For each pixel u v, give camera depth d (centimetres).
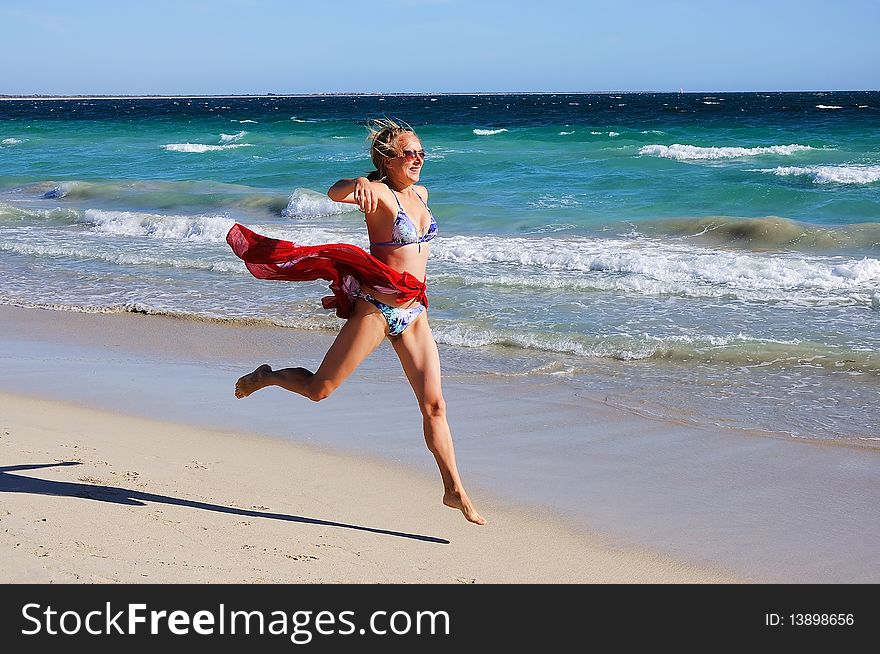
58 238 1583
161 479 500
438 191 2056
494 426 634
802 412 660
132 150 3519
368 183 390
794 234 1405
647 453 576
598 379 751
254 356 838
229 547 406
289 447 574
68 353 856
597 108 8462
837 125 4059
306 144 3641
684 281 1126
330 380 422
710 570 411
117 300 1084
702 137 3509
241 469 528
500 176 2300
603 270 1217
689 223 1524
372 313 411
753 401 688
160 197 2105
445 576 394
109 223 1722
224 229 1609
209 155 3222
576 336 860
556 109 8331
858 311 959
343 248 401
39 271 1284
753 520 468
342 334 418
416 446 578
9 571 368
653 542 439
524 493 502
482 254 1311
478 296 1060
